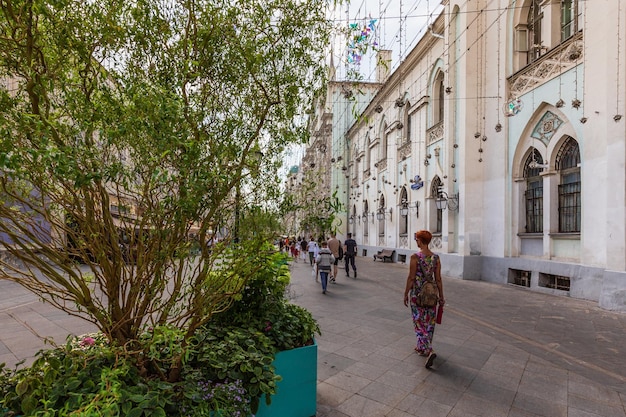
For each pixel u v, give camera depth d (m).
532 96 10.46
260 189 2.43
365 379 3.92
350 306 7.75
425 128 16.45
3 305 7.79
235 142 2.31
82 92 1.94
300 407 2.99
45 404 1.77
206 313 2.51
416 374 4.07
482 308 7.64
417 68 17.59
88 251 2.19
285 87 2.49
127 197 1.99
